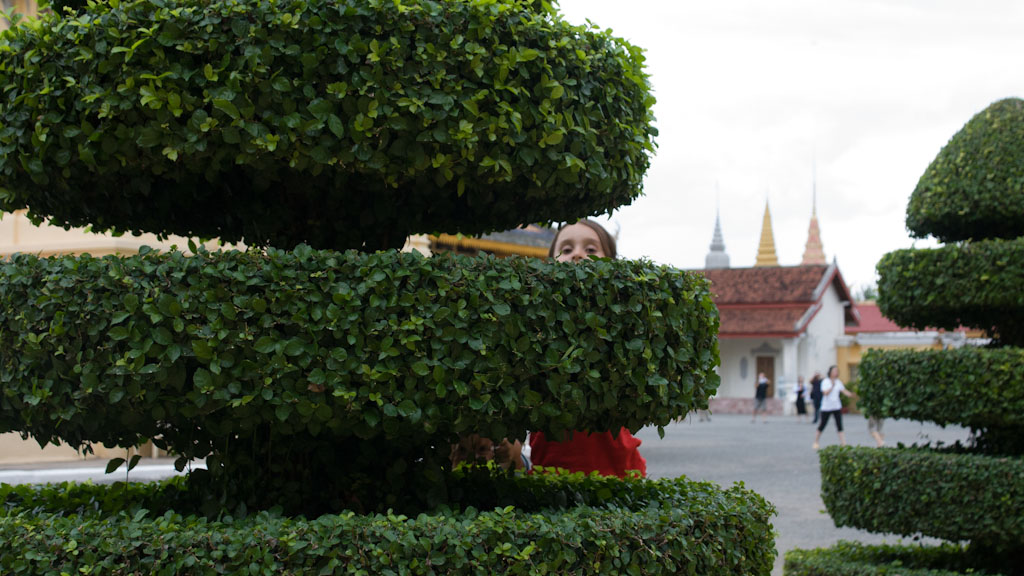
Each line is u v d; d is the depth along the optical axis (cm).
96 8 331
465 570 303
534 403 324
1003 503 627
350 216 386
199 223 411
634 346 337
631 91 378
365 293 314
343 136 323
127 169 334
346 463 381
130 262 313
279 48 316
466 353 316
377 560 298
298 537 301
